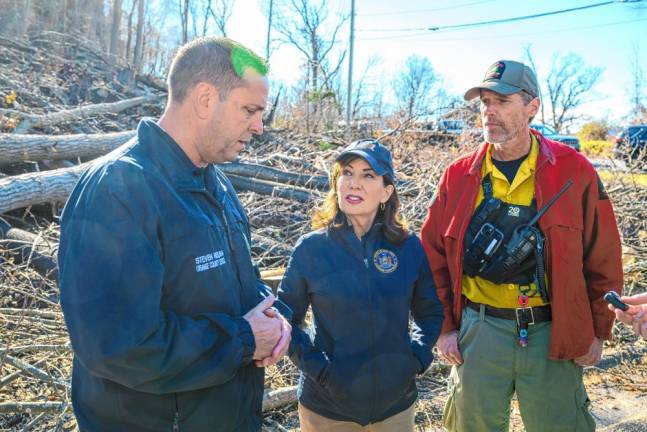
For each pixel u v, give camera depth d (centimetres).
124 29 2170
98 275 142
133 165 154
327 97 1214
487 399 256
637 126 1040
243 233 189
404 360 222
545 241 244
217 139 165
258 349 166
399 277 229
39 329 389
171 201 157
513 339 251
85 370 161
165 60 2267
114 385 156
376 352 219
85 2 1736
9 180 521
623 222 620
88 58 1426
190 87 161
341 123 1139
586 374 406
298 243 236
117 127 958
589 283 261
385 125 1072
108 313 141
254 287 187
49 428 300
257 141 975
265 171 714
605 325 255
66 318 144
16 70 1077
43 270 446
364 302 221
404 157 769
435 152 735
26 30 1395
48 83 1062
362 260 226
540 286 244
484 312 257
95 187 150
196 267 160
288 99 1316
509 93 239
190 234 159
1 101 848
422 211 567
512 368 252
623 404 361
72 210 154
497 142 249
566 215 243
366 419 219
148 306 146
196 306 161
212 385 159
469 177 265
